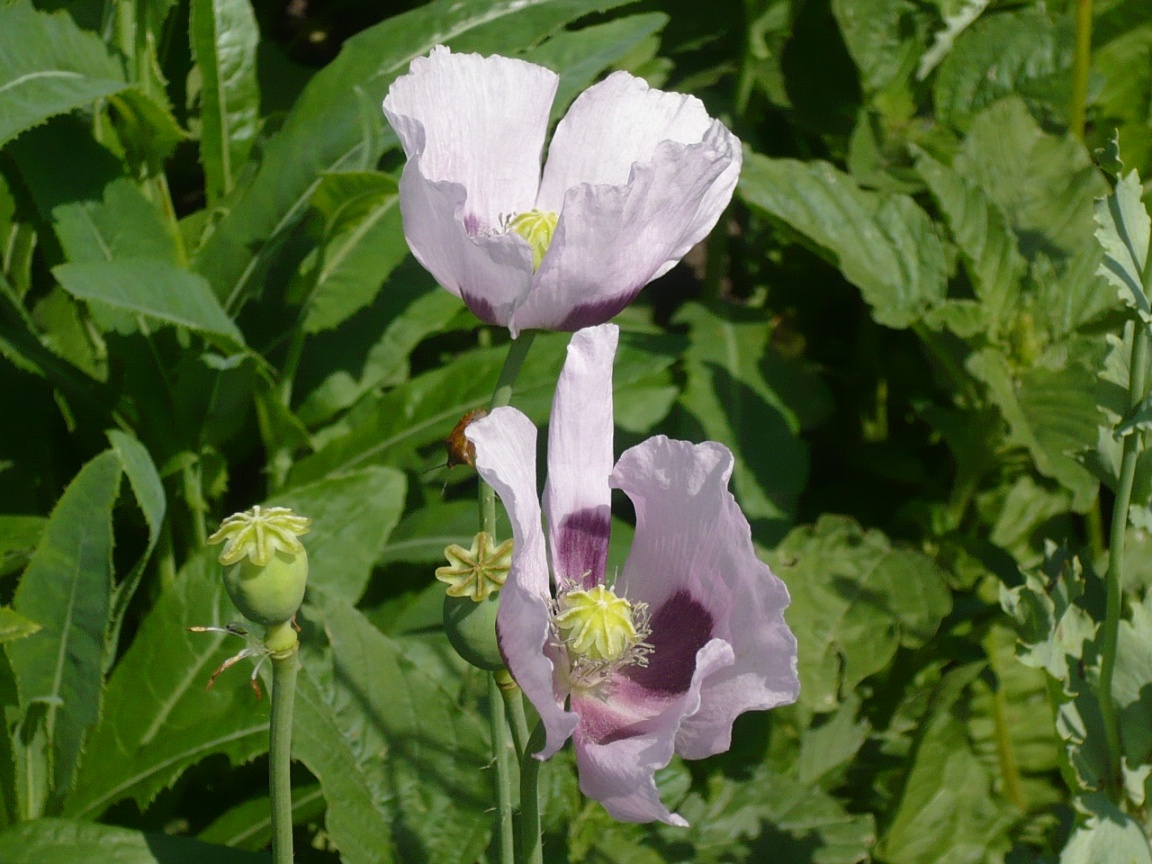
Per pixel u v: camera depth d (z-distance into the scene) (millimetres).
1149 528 809
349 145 1036
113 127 1046
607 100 772
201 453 1024
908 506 1195
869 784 1074
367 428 1064
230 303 1033
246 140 1141
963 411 1192
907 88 1262
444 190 702
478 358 1086
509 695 700
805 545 1025
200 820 963
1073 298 1066
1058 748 841
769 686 666
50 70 948
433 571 1079
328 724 859
